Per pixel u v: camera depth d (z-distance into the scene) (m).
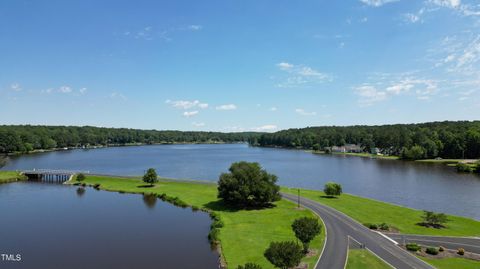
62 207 95.44
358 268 50.12
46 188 126.69
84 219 82.62
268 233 68.69
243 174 94.06
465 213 89.00
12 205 98.44
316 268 50.19
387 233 66.94
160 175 165.88
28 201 104.00
